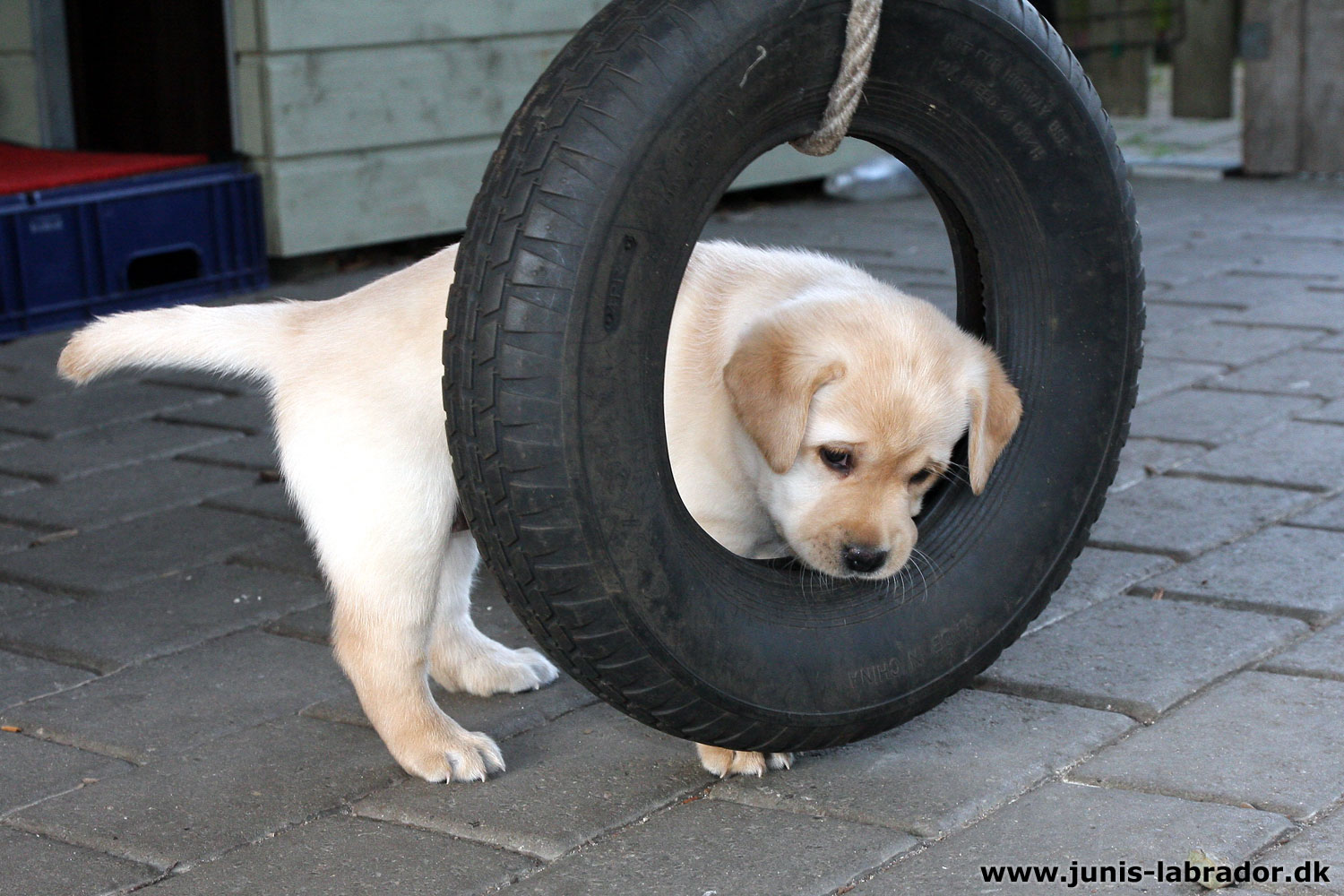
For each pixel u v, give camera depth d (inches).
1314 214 164.1
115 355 75.2
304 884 71.1
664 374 71.5
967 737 75.9
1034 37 74.4
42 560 87.8
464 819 73.2
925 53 73.2
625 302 70.4
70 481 94.9
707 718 72.2
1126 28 237.8
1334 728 75.4
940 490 78.3
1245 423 96.9
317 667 80.7
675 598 71.4
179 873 71.6
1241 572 84.1
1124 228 76.6
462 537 78.2
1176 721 76.1
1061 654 79.6
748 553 77.0
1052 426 76.9
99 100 145.1
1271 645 79.7
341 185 138.0
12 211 118.0
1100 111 76.1
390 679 74.5
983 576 76.0
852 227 162.9
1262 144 190.5
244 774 75.2
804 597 74.2
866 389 74.4
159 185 127.2
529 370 69.7
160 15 137.9
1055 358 76.9
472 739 75.3
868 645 74.2
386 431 73.6
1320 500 89.4
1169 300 126.4
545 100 70.6
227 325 75.5
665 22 70.5
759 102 71.4
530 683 79.1
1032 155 75.4
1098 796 73.2
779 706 72.9
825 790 73.9
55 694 79.4
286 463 74.5
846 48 71.9
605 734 76.9
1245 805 72.5
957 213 77.2
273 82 131.0
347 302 75.8
